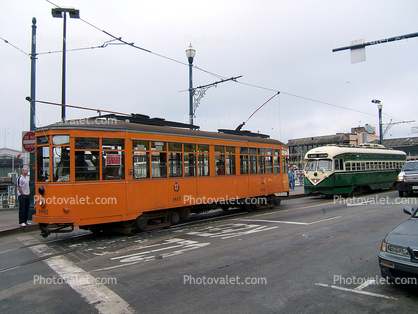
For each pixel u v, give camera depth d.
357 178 21.17
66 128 8.45
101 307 4.44
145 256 7.09
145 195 9.67
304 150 56.94
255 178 14.26
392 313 4.08
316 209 14.59
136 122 10.39
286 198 20.69
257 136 15.60
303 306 4.31
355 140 49.97
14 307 4.55
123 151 9.22
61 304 4.59
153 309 4.32
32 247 8.45
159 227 10.32
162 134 10.27
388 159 24.91
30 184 12.22
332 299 4.52
